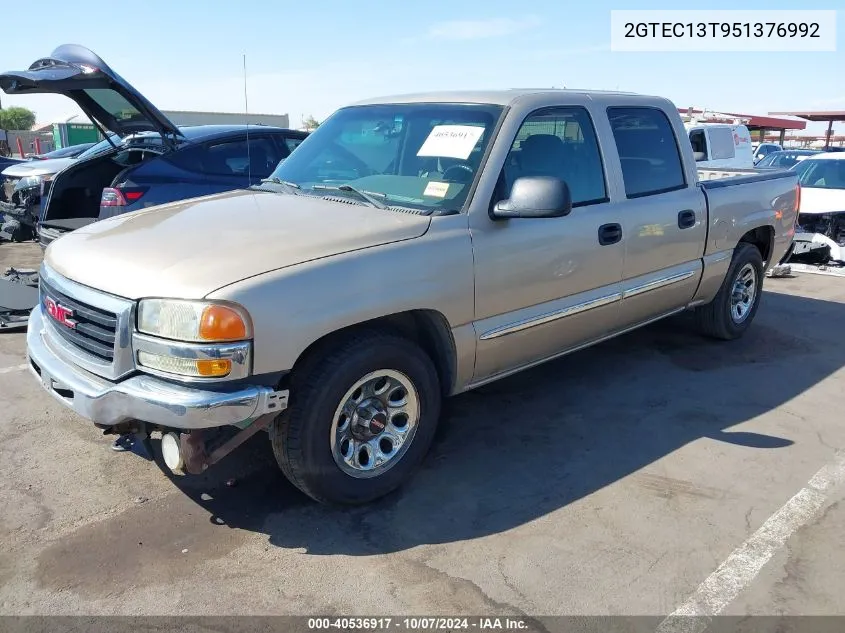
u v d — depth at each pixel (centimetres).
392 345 317
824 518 324
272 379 281
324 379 297
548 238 377
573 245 392
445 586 277
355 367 304
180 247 303
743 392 474
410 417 340
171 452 292
